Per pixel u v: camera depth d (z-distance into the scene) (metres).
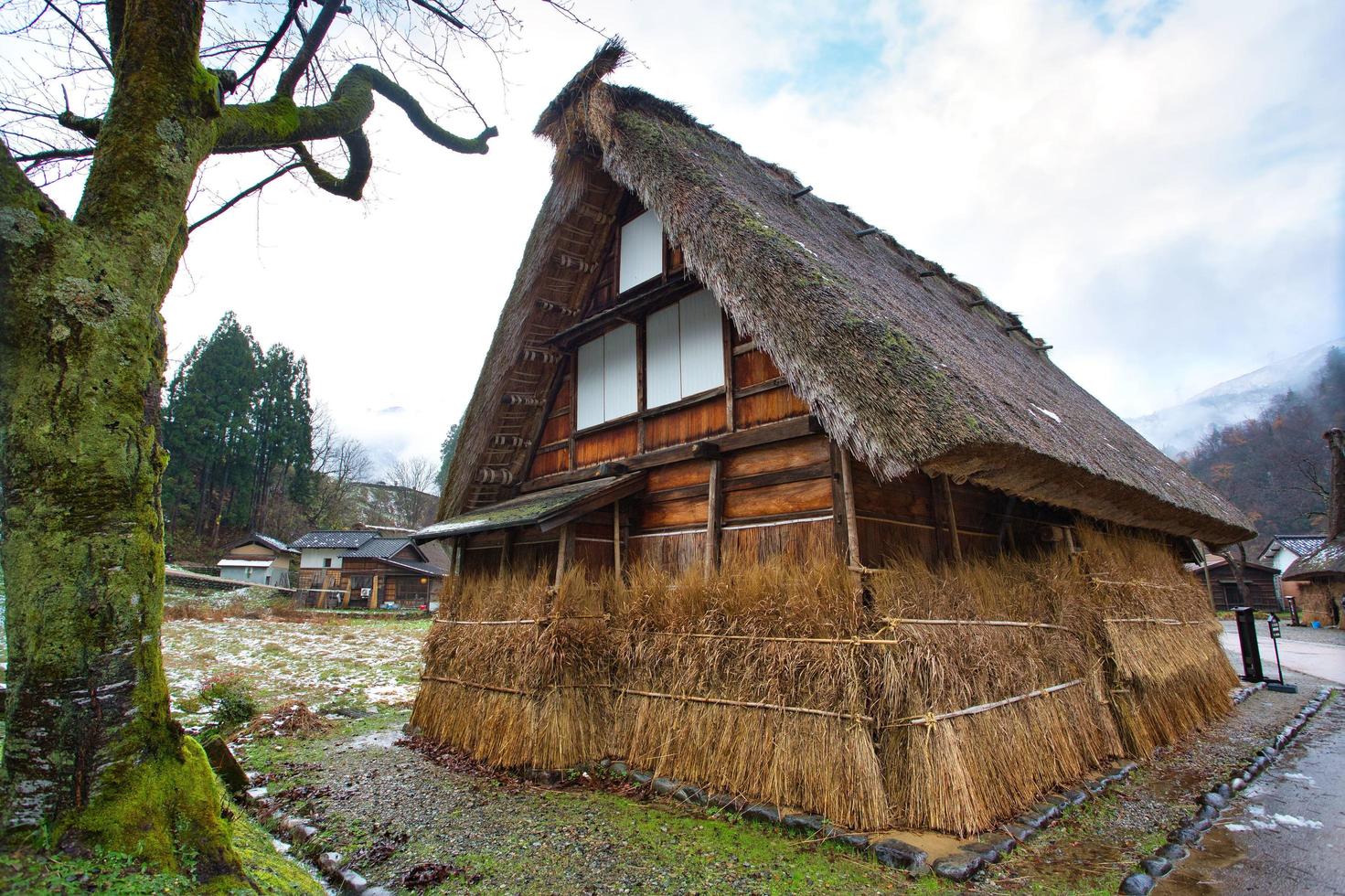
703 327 6.70
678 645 5.18
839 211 9.98
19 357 2.02
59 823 1.94
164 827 2.11
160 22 2.40
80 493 2.05
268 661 12.86
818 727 4.18
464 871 3.56
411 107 4.36
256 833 3.26
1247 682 10.02
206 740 4.93
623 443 7.42
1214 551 11.06
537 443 8.88
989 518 6.74
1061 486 5.48
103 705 2.05
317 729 7.21
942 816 3.79
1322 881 3.45
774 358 4.99
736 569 5.26
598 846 3.89
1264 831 4.19
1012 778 4.23
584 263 8.13
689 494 6.45
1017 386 6.79
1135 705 5.86
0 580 2.08
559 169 7.50
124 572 2.13
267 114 3.12
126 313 2.18
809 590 4.53
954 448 4.11
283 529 41.75
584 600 5.90
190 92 2.48
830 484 5.25
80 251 2.11
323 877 3.63
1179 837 3.99
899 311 6.06
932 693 4.02
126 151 2.31
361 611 29.25
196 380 37.28
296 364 44.03
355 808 4.63
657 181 6.02
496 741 5.68
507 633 6.10
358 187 4.50
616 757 5.39
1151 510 7.11
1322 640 18.61
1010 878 3.45
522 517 6.45
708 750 4.69
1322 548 25.23
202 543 36.50
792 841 3.88
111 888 1.79
